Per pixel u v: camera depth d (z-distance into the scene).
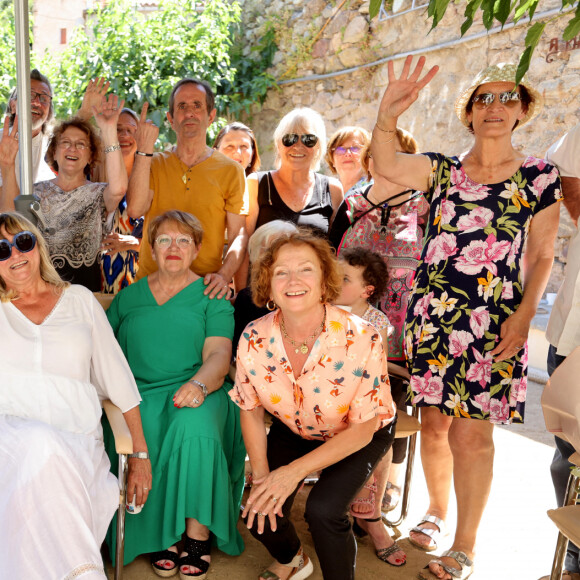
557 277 6.90
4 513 2.43
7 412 2.77
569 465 3.12
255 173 4.56
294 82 10.06
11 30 8.41
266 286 2.81
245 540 3.51
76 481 2.55
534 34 2.27
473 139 7.62
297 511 3.80
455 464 3.23
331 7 9.48
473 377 3.07
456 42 7.69
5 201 3.78
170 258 3.48
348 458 2.86
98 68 9.80
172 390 3.43
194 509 3.10
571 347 3.11
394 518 3.79
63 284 2.96
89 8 11.70
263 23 10.49
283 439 3.04
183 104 4.04
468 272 3.07
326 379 2.72
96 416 2.89
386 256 3.90
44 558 2.38
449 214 3.12
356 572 3.22
